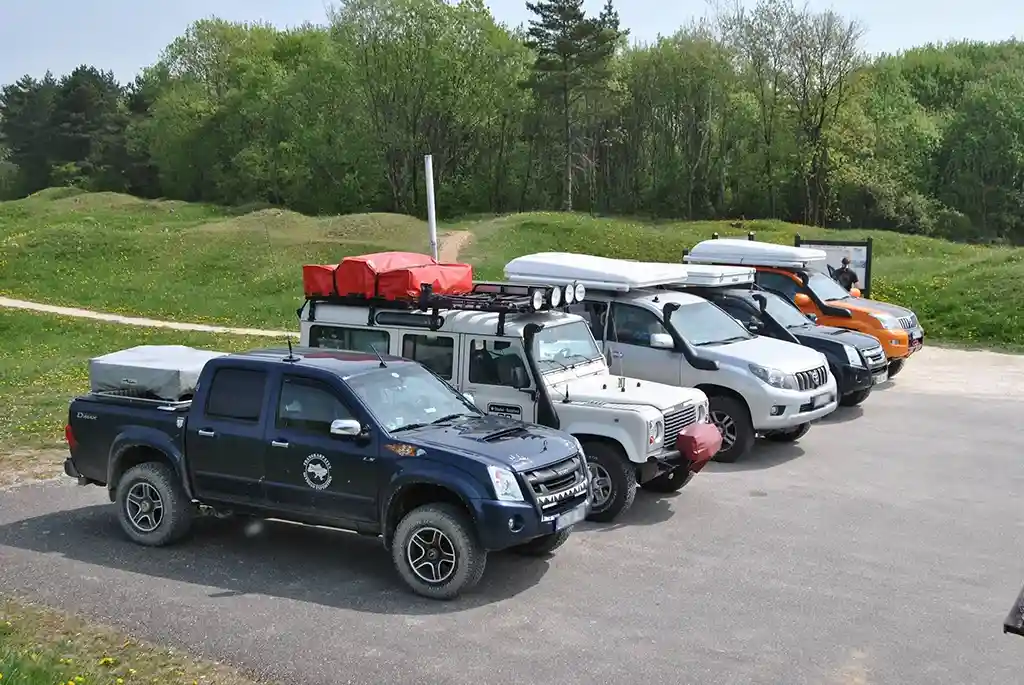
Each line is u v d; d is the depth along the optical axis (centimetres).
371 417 741
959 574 770
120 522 849
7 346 2561
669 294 1268
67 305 3241
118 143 9262
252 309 3100
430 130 7194
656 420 900
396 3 6744
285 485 765
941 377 1797
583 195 7612
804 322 1522
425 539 716
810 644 633
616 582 751
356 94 7019
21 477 1074
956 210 6688
